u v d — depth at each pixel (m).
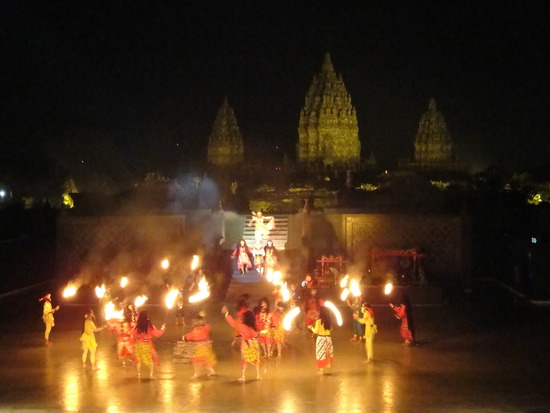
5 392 20.05
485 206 46.41
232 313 32.94
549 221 45.72
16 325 30.38
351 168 82.38
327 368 22.64
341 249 40.44
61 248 41.03
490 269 45.22
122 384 20.86
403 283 36.75
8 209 49.94
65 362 23.66
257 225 45.47
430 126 84.00
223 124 85.50
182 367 22.94
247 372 22.19
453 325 29.95
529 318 31.48
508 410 18.28
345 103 85.19
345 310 33.81
